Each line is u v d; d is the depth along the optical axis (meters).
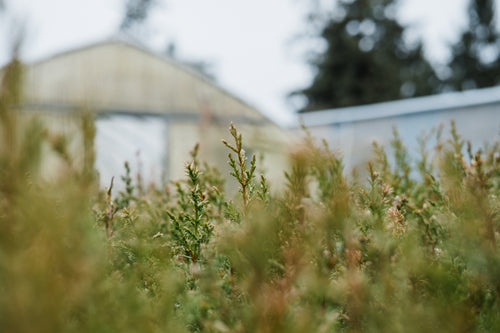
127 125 15.48
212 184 1.82
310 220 1.26
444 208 1.37
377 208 1.21
